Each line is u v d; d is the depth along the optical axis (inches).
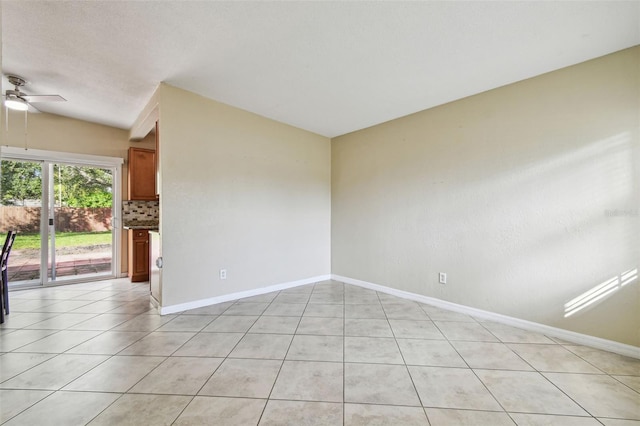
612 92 92.6
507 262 114.3
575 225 99.0
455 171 130.4
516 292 112.0
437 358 87.8
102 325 110.7
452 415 63.8
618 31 82.8
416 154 145.9
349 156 181.2
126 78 117.1
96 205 182.9
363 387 73.4
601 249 94.3
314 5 76.4
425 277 140.9
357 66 105.8
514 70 105.1
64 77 116.8
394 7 76.5
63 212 172.1
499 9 76.0
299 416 63.0
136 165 185.5
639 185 88.1
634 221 88.9
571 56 95.6
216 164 136.7
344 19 81.5
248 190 149.2
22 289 159.9
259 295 152.6
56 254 170.1
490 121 119.6
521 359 87.4
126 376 76.9
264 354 89.5
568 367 82.9
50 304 135.3
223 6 77.3
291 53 98.7
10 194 156.9
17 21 83.4
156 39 91.8
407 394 70.8
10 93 115.1
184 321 115.0
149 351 90.6
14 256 158.7
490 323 115.6
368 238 168.9
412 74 110.4
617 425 60.8
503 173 115.6
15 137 154.3
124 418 61.7
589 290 96.3
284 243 166.1
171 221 122.7
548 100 105.0
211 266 135.2
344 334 104.7
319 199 185.8
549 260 104.4
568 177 100.6
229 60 103.5
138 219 192.4
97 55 101.0
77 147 171.6
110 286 168.4
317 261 184.2
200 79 117.2
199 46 95.5
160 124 120.0
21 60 104.8
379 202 163.0
